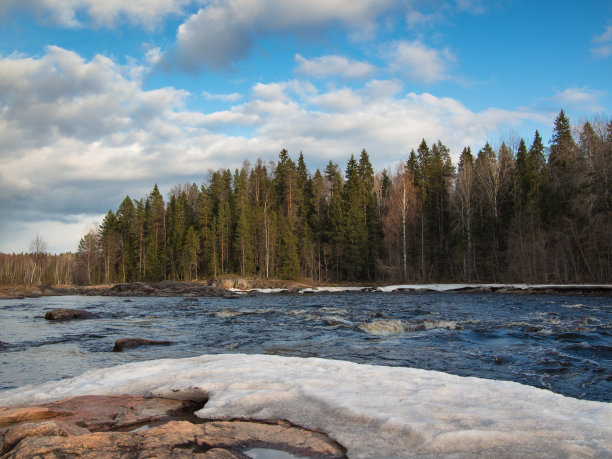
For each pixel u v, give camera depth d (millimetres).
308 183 75250
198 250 66000
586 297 30344
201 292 46719
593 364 9250
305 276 62000
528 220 44344
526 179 49969
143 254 75250
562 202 41938
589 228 37656
